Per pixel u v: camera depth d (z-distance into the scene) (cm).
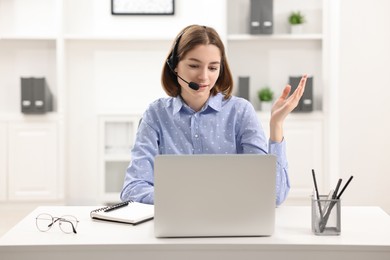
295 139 533
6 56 547
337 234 195
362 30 502
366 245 183
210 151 257
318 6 548
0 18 545
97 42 549
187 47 235
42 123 536
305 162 535
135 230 203
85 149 552
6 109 550
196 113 258
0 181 537
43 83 529
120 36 536
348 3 500
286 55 550
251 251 186
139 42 552
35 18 547
